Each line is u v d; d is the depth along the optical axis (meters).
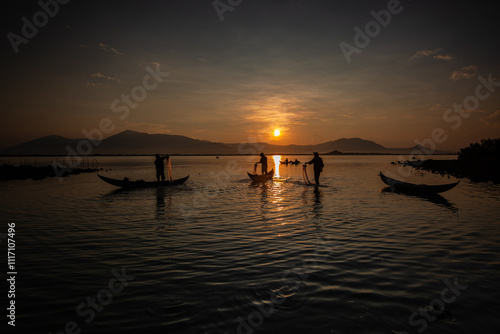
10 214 11.27
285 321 3.87
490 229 8.62
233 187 20.62
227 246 7.11
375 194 16.66
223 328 3.73
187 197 15.88
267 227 9.04
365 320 3.87
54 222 9.90
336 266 5.76
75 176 33.28
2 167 37.84
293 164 65.69
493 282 5.00
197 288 4.86
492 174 26.33
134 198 15.55
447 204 13.15
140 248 7.04
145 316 4.05
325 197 15.55
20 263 6.09
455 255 6.36
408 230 8.55
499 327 3.72
